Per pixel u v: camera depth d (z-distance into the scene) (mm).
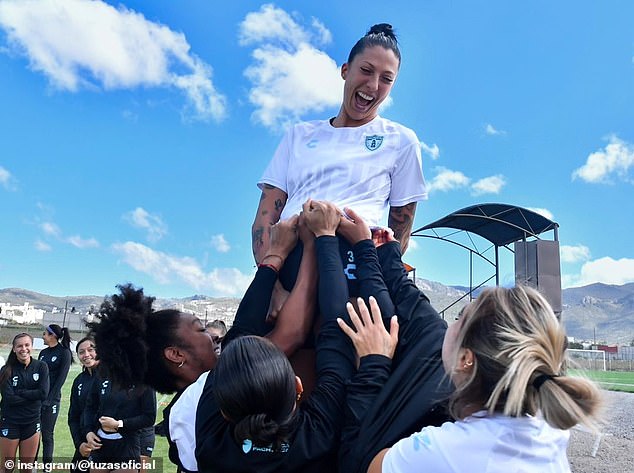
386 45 2104
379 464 1426
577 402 1265
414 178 2191
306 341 1888
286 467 1515
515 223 13984
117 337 2037
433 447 1351
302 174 2141
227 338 1834
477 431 1348
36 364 6582
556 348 1343
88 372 5160
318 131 2232
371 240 1916
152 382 2117
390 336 1706
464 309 1489
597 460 6992
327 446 1550
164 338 2051
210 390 1736
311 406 1612
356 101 2143
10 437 6367
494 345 1348
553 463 1394
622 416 9938
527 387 1307
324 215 1888
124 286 2107
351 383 1611
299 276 1900
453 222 14570
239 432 1467
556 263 12141
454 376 1441
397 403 1543
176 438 1829
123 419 4836
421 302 1835
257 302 1870
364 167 2100
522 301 1389
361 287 1831
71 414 5156
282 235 1962
